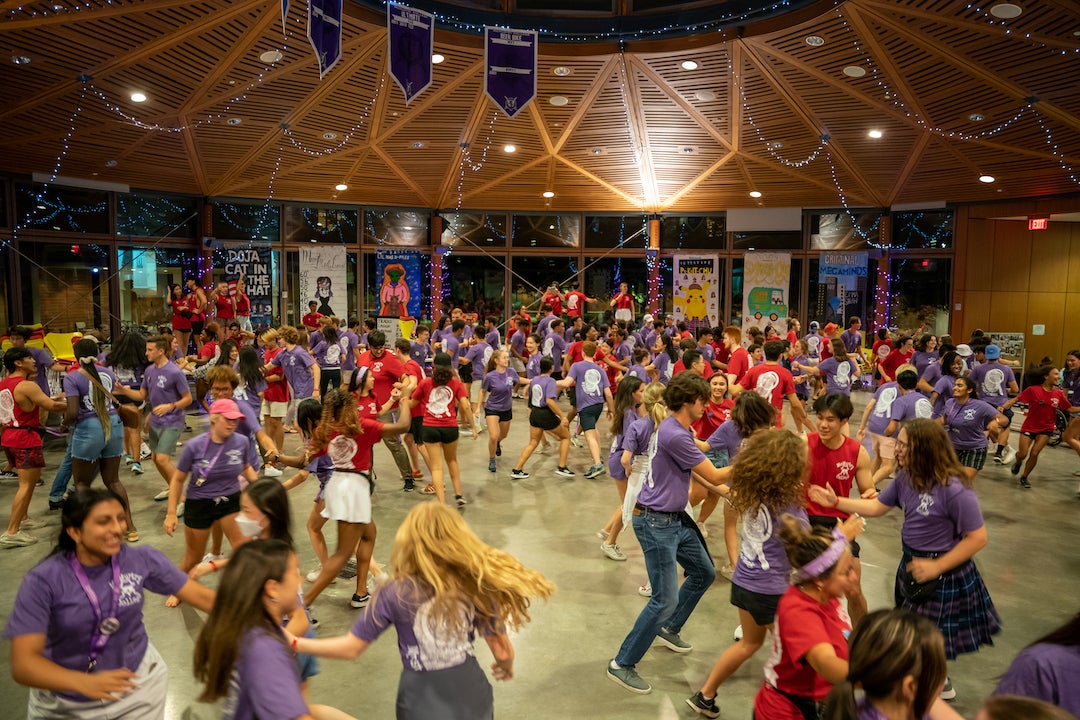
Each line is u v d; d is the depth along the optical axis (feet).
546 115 48.29
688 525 14.62
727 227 62.75
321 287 59.00
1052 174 47.06
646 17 40.63
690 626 16.74
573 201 63.05
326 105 44.52
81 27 31.55
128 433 29.25
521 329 46.83
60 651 9.08
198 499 16.05
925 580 12.07
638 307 66.13
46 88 35.86
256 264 56.75
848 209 60.64
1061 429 37.42
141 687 9.61
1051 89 36.42
